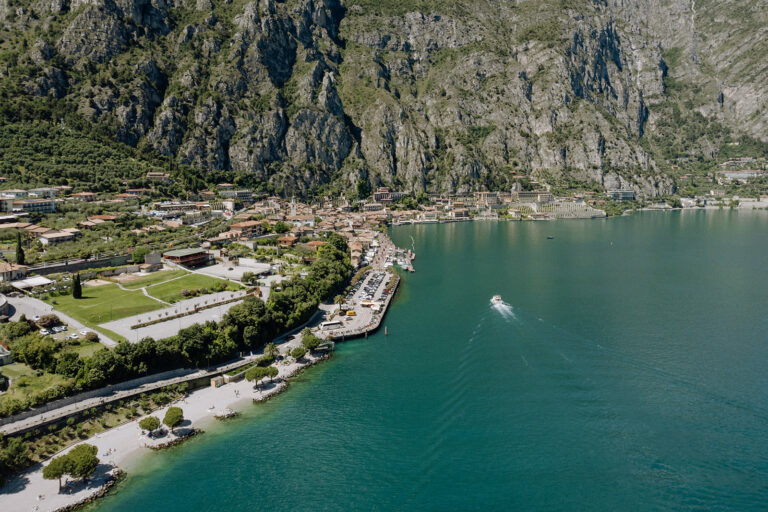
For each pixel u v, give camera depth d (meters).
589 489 85.88
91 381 107.25
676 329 154.00
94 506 83.06
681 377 121.25
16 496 83.56
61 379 108.38
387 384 122.56
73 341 123.62
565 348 139.38
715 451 94.00
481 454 95.25
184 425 105.31
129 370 114.44
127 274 192.88
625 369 125.88
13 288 163.25
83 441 98.44
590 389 116.31
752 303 182.00
